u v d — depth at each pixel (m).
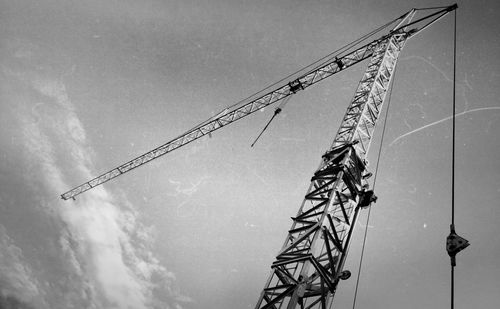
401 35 23.48
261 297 11.01
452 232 7.67
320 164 14.77
